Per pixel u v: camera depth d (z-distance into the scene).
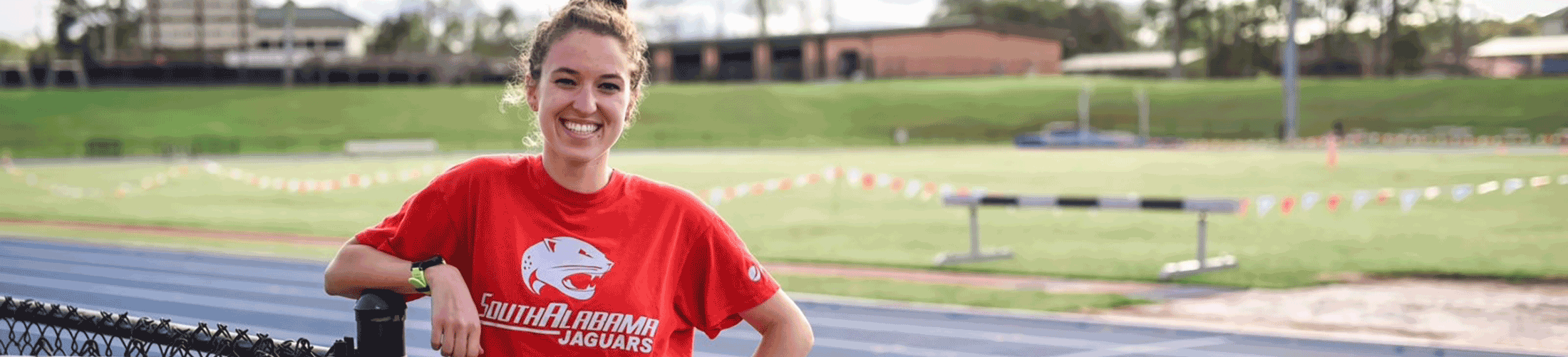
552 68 1.76
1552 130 49.75
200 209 20.23
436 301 1.70
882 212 18.36
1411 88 58.84
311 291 10.50
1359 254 12.43
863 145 52.25
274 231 16.36
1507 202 18.39
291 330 8.62
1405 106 56.41
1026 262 12.20
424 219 1.83
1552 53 64.62
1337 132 50.12
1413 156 34.09
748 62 75.94
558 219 1.81
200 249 13.95
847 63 73.00
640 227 1.86
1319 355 7.47
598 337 1.81
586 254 1.81
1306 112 57.53
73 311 2.43
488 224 1.80
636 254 1.84
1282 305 9.31
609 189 1.86
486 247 1.79
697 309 1.99
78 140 53.69
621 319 1.82
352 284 1.81
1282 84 62.66
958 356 7.55
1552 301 9.35
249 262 12.61
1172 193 22.30
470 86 70.69
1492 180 23.69
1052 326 8.52
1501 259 11.87
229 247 14.29
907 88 64.75
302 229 16.59
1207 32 87.81
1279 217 16.66
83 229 16.72
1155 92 62.56
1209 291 10.06
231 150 49.41
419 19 113.50
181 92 66.25
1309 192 21.83
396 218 1.87
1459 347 7.60
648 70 1.94
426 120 60.75
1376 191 21.52
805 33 72.62
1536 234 14.08
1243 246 13.34
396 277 1.76
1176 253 12.75
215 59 81.81
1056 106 60.72
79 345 6.93
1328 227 15.21
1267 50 85.50
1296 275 10.91
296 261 12.73
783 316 2.01
